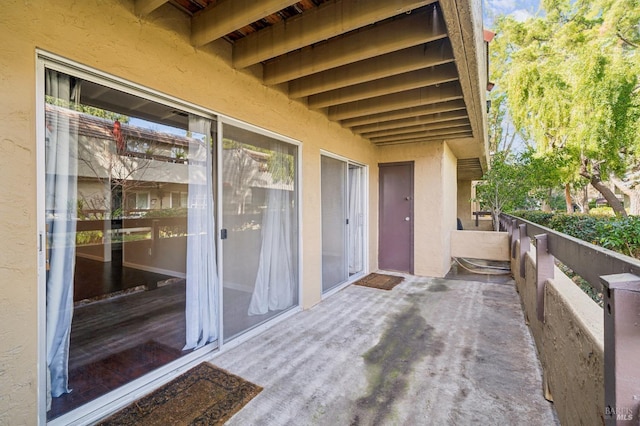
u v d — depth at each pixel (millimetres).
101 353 2455
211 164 2523
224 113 2535
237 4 1935
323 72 2955
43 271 1566
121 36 1824
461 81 2576
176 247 3445
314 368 2336
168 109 2330
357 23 1918
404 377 2225
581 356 1357
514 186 8297
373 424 1748
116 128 2752
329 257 4297
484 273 5605
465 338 2879
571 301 1630
